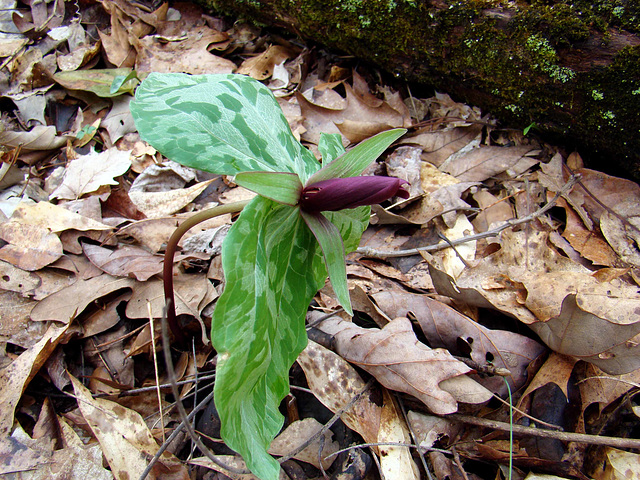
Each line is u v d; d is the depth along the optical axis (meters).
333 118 0.38
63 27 0.45
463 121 0.39
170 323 0.25
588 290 0.26
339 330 0.26
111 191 0.33
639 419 0.24
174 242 0.21
